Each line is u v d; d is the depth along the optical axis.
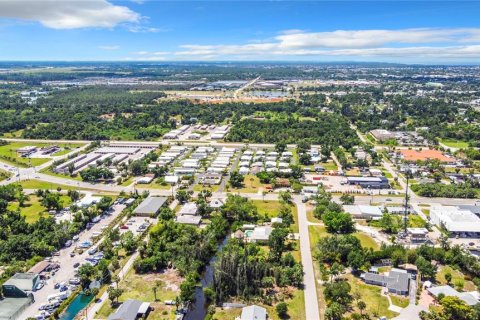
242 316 149.38
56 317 151.12
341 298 157.12
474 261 179.75
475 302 153.38
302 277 175.38
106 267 176.75
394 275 172.25
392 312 152.25
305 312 154.25
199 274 184.88
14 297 160.62
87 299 163.38
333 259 188.00
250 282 169.00
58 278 176.25
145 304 155.62
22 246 194.38
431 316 146.00
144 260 183.25
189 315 156.88
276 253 188.25
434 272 175.38
